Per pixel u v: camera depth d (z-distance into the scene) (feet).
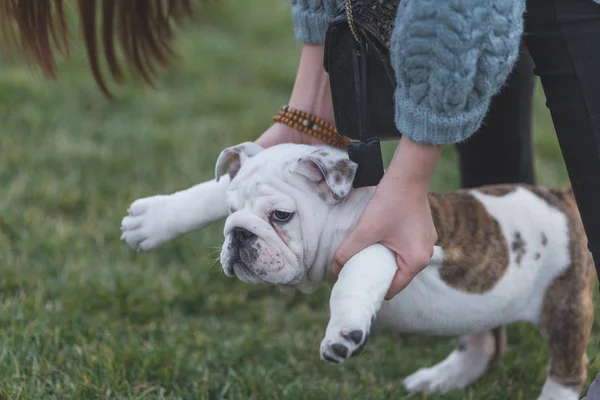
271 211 7.73
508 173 10.13
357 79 7.48
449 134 6.68
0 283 12.21
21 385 9.37
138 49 9.70
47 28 8.99
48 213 14.90
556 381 9.02
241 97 20.10
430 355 11.18
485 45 6.36
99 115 19.04
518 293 8.65
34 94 19.49
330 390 9.91
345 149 8.80
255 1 27.17
